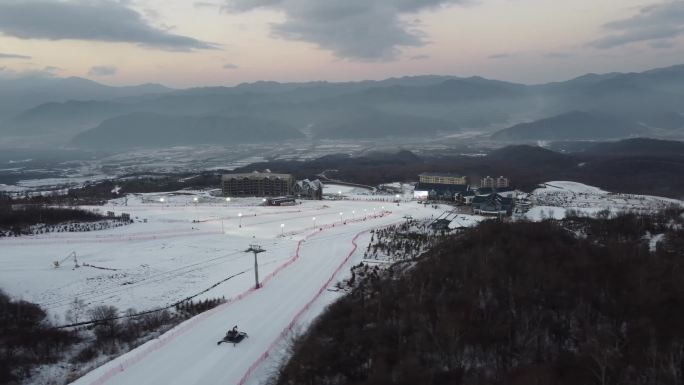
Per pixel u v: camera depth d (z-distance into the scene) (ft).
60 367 211.00
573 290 225.35
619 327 199.52
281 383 181.06
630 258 257.96
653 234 352.08
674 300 210.79
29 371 204.95
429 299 230.48
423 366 181.16
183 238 477.36
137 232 496.23
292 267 353.10
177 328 233.96
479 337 196.34
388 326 211.82
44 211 545.44
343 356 193.67
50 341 230.27
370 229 516.32
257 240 471.21
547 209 635.66
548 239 303.07
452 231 466.29
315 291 291.38
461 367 181.16
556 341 195.72
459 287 241.14
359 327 218.59
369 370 182.39
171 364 196.54
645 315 201.26
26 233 476.95
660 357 175.52
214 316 250.16
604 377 166.61
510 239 302.25
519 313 211.61
